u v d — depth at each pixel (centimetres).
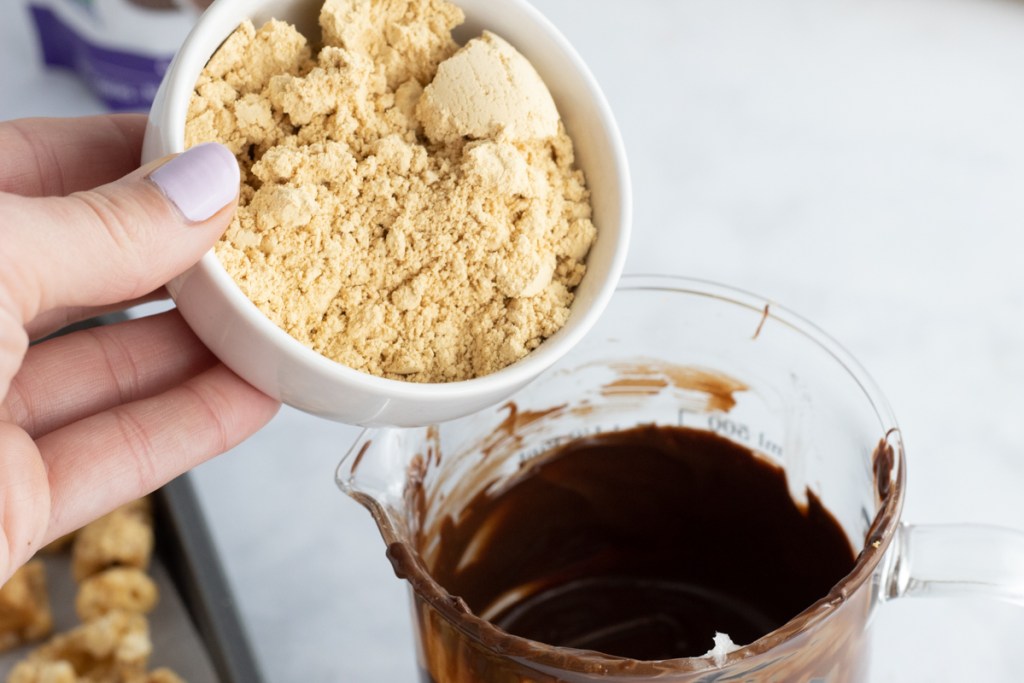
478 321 33
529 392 38
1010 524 47
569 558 39
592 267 33
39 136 39
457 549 38
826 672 32
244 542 49
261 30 33
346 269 32
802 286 55
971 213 58
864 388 34
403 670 46
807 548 37
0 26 73
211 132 32
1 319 32
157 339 39
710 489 39
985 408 51
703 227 58
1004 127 62
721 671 29
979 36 68
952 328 53
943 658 45
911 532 34
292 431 52
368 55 34
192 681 48
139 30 63
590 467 39
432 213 32
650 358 39
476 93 33
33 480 35
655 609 38
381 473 34
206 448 37
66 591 52
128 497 37
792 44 68
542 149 34
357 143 33
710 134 63
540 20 34
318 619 47
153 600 50
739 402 39
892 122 63
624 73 66
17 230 31
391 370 32
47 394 37
